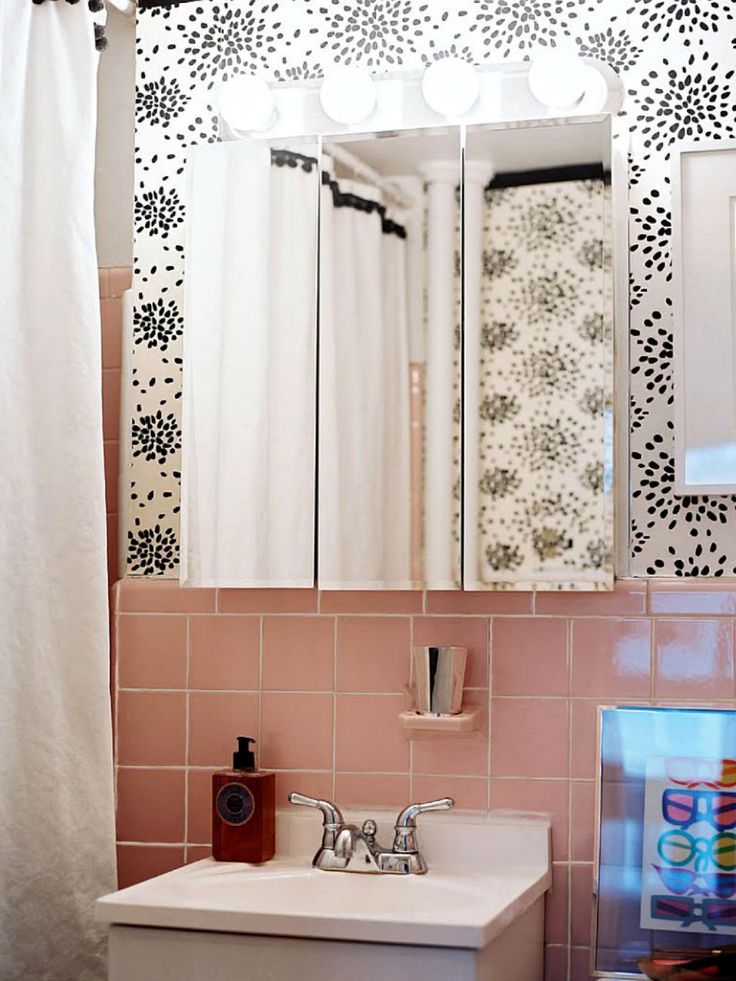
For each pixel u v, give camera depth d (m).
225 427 2.16
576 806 2.05
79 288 2.06
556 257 2.06
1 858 1.91
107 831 2.04
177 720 2.21
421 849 2.07
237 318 2.17
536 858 2.03
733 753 1.93
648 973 1.73
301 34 2.28
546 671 2.08
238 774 2.08
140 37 2.34
